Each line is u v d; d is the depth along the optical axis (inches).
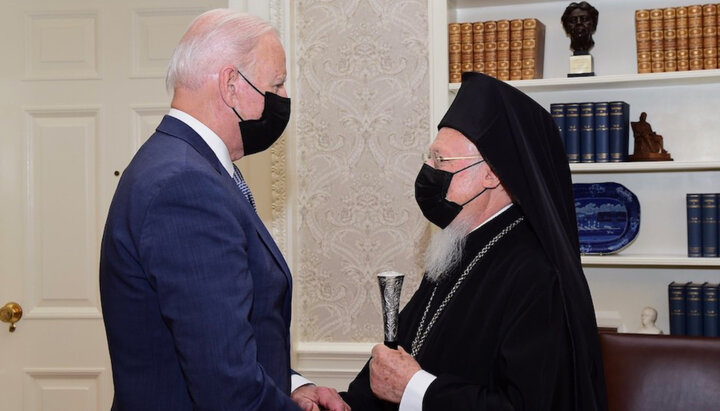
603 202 119.4
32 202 130.4
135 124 129.0
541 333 64.2
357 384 80.7
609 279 122.1
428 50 123.5
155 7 128.5
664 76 111.1
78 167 129.6
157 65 128.9
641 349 81.0
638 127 115.6
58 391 130.0
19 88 130.3
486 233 74.2
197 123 63.1
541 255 69.3
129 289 57.9
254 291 60.9
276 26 124.2
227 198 58.1
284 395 58.9
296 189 127.9
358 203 126.4
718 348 79.2
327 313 127.6
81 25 129.6
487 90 72.8
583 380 63.7
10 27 130.1
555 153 75.5
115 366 60.0
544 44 123.0
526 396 62.3
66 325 129.9
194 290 54.7
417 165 124.4
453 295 74.5
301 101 127.7
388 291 71.3
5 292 130.4
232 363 54.2
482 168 73.2
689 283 115.9
